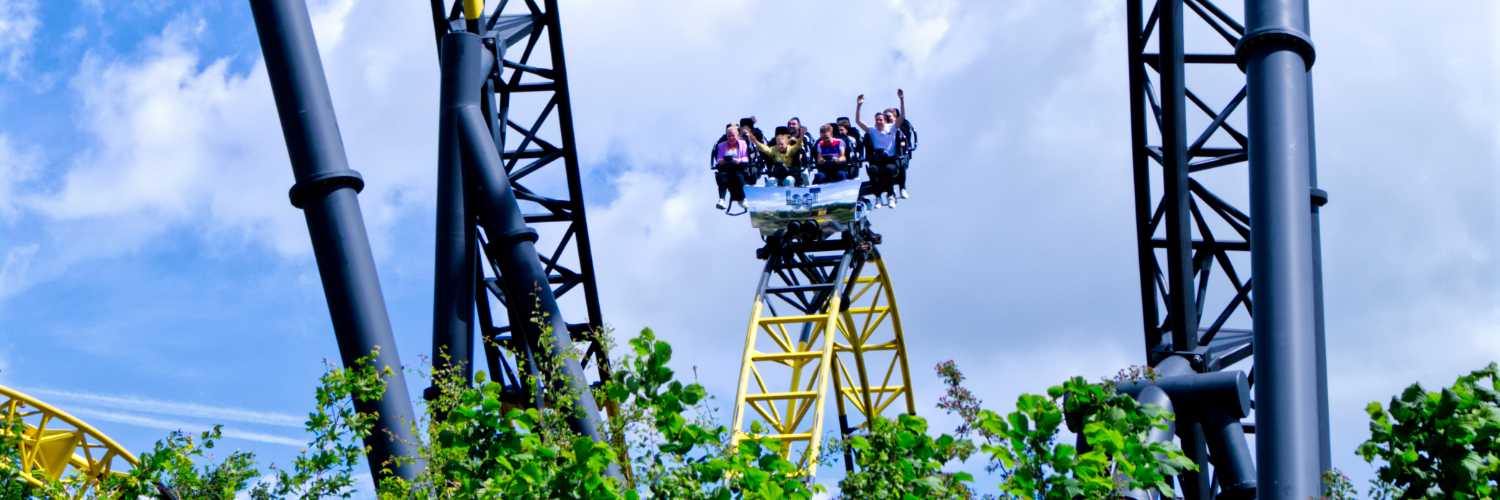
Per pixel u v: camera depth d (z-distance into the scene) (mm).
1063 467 13797
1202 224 21438
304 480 15219
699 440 14695
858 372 42250
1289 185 18203
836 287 36781
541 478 14273
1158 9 21062
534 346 22797
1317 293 20219
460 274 23531
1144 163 21688
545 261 26312
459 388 15367
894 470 14469
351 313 18359
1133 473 13852
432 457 14945
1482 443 14266
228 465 15500
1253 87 18797
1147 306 21641
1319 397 20000
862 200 36844
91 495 17141
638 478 14594
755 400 35719
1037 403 14016
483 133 23516
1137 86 21594
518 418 14898
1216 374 18672
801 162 37188
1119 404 14195
